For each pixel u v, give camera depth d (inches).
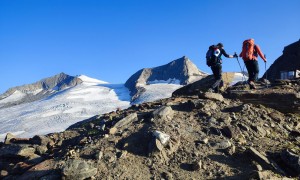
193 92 776.3
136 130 482.0
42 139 553.3
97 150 437.7
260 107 572.4
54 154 478.3
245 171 393.7
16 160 515.5
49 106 6471.5
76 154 436.8
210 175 390.9
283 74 943.0
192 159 420.5
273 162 407.8
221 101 591.2
